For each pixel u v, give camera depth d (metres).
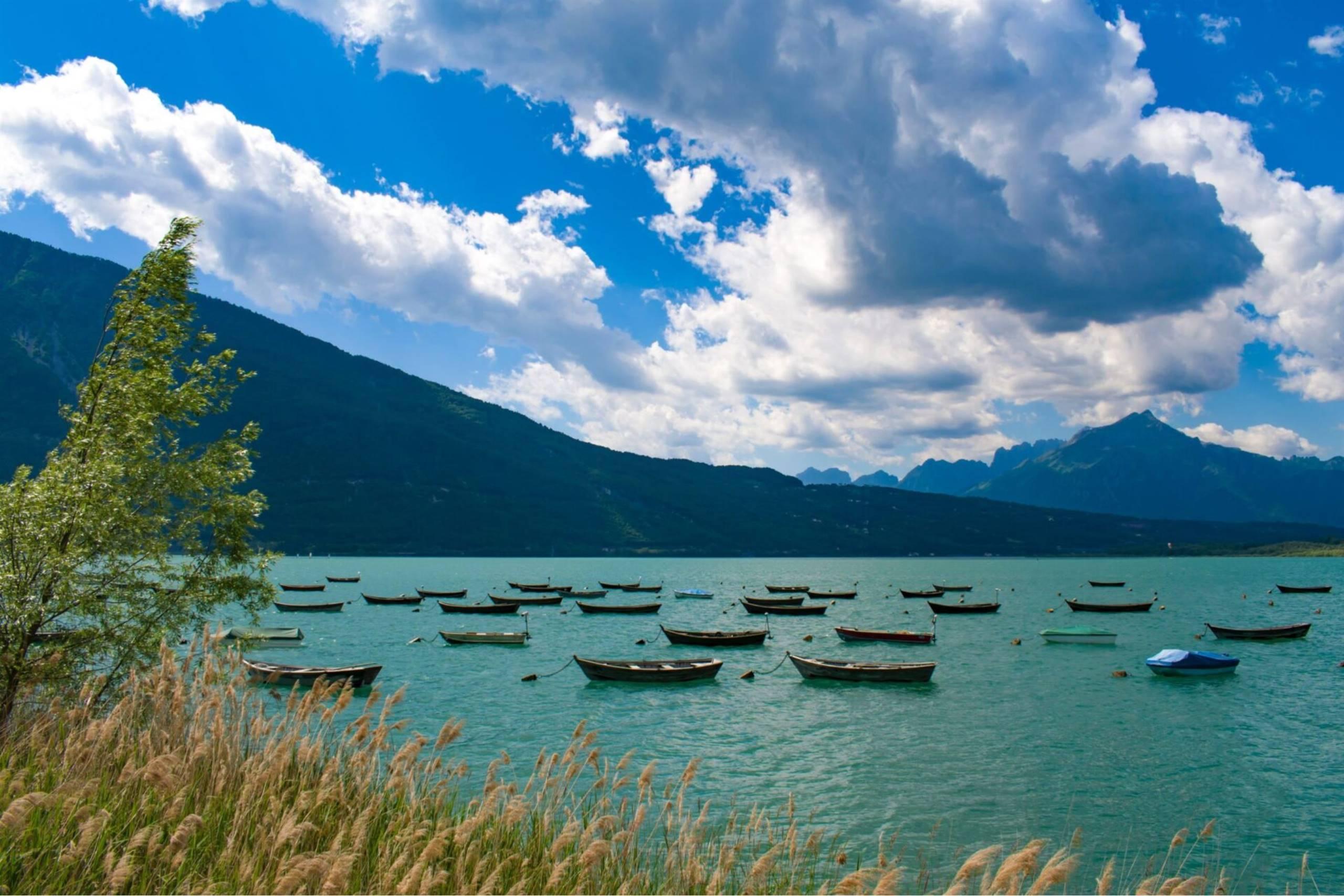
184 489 18.33
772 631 71.88
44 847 8.99
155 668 14.81
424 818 11.82
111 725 11.57
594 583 154.50
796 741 30.23
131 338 18.73
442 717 33.41
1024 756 28.16
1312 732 32.03
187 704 13.27
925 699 38.69
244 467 19.28
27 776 10.88
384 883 9.07
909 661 52.84
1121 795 23.95
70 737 11.96
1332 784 25.09
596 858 10.26
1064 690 41.16
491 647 57.88
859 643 61.53
